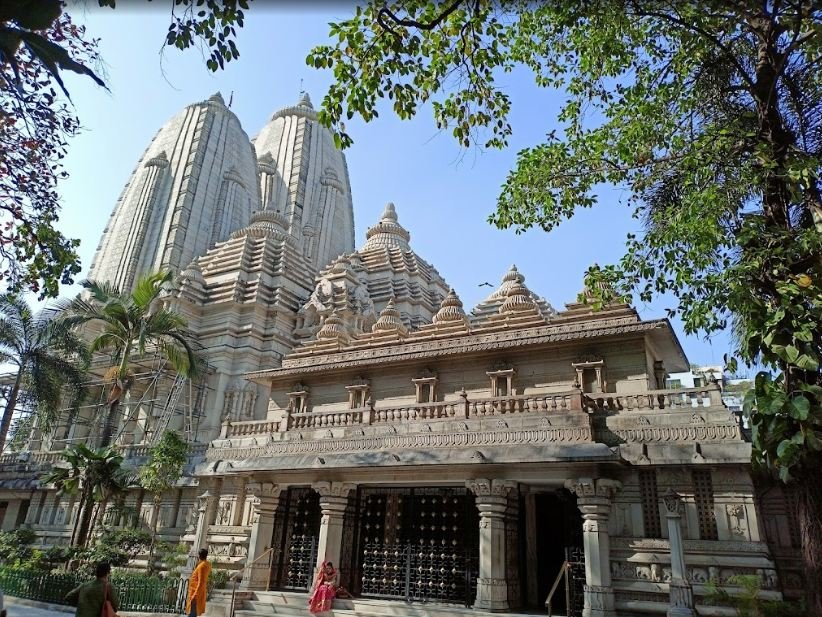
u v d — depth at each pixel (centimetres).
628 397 1836
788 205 1074
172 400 3688
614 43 1255
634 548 1589
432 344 2461
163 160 6650
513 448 1672
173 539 2511
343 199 8475
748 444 1565
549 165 1334
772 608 1316
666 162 1280
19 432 3791
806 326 812
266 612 1761
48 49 346
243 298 4688
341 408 2486
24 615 1648
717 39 1088
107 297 2842
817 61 1102
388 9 945
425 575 1908
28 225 1165
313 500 2241
